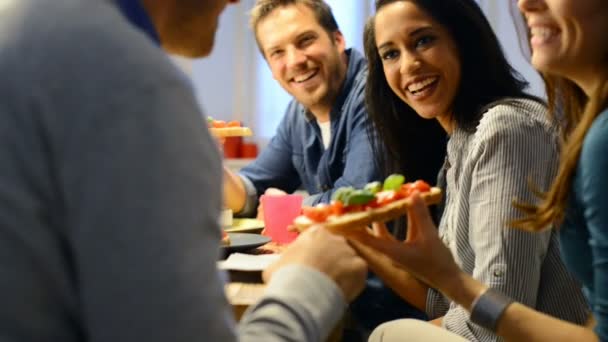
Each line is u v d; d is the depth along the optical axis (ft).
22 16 1.94
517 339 3.52
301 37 7.75
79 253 1.84
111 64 1.88
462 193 4.78
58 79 1.85
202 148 2.00
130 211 1.83
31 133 1.84
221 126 7.02
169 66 1.98
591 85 3.36
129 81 1.87
